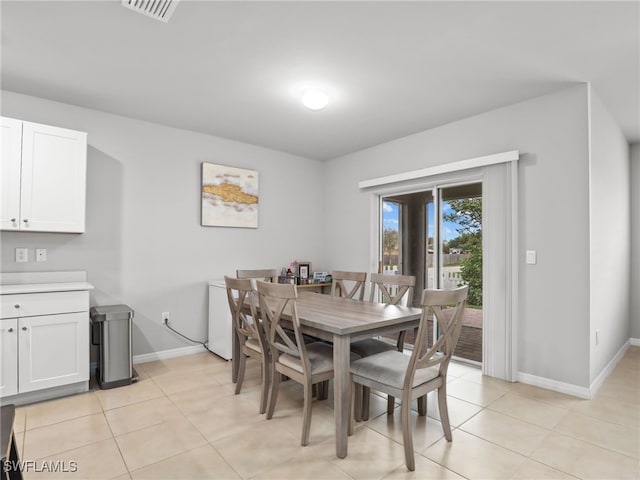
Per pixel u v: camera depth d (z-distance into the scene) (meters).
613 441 2.14
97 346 3.28
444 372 2.14
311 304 2.89
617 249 3.66
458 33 2.16
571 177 2.85
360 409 2.42
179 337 3.87
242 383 3.03
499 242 3.21
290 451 2.04
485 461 1.95
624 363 3.58
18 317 2.59
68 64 2.55
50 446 2.08
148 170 3.69
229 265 4.27
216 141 4.17
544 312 2.98
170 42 2.27
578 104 2.84
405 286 3.08
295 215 4.91
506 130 3.23
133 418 2.43
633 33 2.15
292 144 4.45
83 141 3.03
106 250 3.44
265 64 2.54
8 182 2.71
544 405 2.63
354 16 2.00
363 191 4.65
